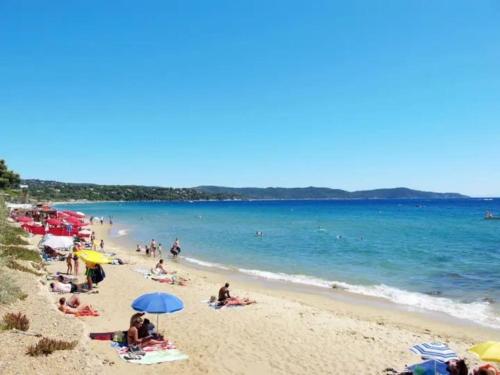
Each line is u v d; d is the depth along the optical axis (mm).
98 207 174000
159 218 96688
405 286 24938
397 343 14422
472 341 15297
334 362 12500
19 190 108688
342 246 43344
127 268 28344
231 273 29031
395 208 150750
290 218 94938
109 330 13945
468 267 31062
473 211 122375
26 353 9570
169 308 12398
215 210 145375
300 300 21281
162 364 11523
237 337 14328
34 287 16500
